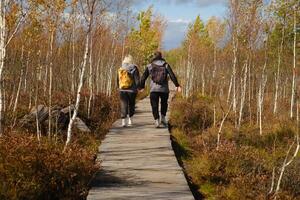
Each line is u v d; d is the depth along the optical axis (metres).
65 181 6.11
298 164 9.55
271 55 20.27
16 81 14.52
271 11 15.43
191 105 15.54
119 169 7.54
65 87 16.95
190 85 30.28
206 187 7.73
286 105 20.58
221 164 8.24
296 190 7.96
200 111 15.08
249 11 14.59
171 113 15.00
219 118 15.20
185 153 10.34
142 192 6.21
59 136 9.93
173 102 19.34
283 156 11.07
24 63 13.98
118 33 19.42
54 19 9.67
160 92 11.51
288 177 8.29
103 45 21.06
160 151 9.02
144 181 6.84
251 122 15.51
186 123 13.84
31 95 13.29
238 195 7.04
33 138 6.89
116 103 15.66
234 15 14.56
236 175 8.03
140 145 9.62
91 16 7.83
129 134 11.02
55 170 6.02
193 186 7.72
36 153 6.14
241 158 8.77
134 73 11.94
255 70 18.83
